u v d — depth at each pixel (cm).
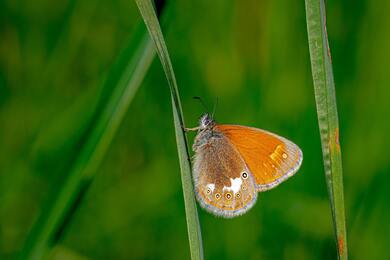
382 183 27
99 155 23
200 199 26
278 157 25
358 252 27
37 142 27
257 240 27
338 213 22
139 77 22
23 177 27
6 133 27
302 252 27
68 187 23
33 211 27
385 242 27
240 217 27
